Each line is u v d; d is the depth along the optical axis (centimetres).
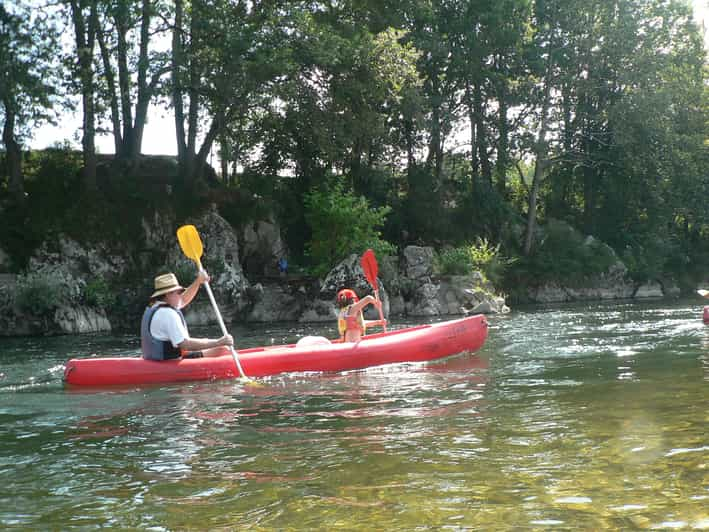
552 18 2950
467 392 551
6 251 1788
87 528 267
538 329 1201
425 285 2067
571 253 2950
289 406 513
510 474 318
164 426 454
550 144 3044
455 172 3181
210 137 2178
